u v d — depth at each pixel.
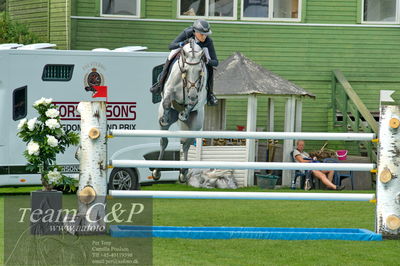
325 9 83.06
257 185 70.88
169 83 38.31
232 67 72.31
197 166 40.91
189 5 82.56
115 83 59.66
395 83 83.88
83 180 39.53
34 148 39.25
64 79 58.56
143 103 60.31
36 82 58.03
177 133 40.50
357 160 71.50
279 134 41.28
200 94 38.44
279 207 54.88
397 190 40.69
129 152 59.69
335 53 83.19
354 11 83.25
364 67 83.50
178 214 49.75
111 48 81.50
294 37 82.88
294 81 83.06
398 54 83.75
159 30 82.00
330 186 68.88
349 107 78.38
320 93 83.00
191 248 36.62
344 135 41.56
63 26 79.75
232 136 41.03
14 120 57.53
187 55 36.94
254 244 38.22
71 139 40.72
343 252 36.59
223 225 45.12
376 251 37.09
